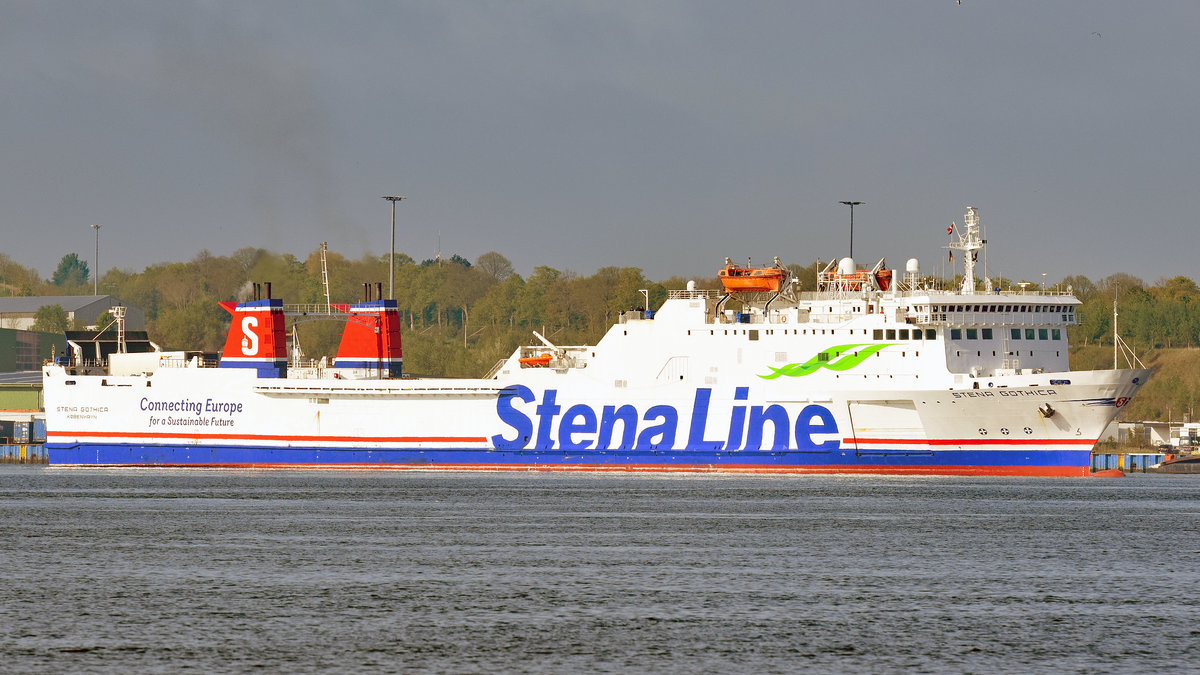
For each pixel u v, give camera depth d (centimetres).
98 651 18888
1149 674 18012
